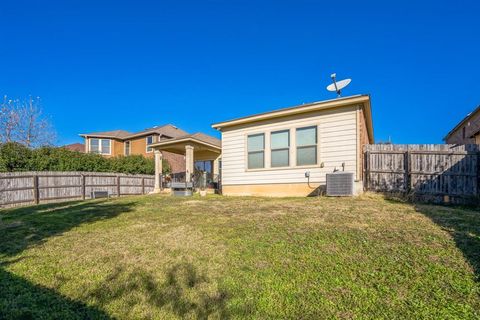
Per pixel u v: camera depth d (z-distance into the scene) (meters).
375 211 5.78
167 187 15.30
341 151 9.38
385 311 2.32
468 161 8.11
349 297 2.56
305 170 10.00
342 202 7.25
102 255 3.84
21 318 2.43
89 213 6.96
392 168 8.92
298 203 7.31
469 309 2.26
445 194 8.25
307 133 10.06
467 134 18.98
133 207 7.75
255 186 11.05
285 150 10.48
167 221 5.68
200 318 2.40
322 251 3.61
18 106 23.95
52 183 14.43
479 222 4.63
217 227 4.99
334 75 10.72
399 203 7.14
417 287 2.63
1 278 3.20
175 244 4.18
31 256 3.87
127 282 3.06
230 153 11.86
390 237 3.97
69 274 3.28
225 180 11.92
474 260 3.06
